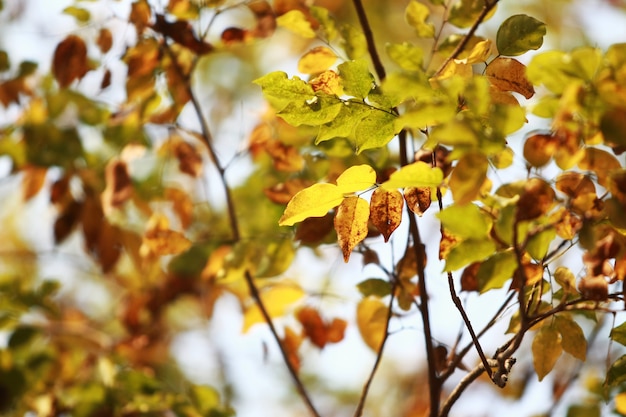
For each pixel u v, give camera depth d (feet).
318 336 7.07
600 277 5.96
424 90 5.80
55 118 7.89
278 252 6.99
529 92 6.15
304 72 6.62
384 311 6.79
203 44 7.10
